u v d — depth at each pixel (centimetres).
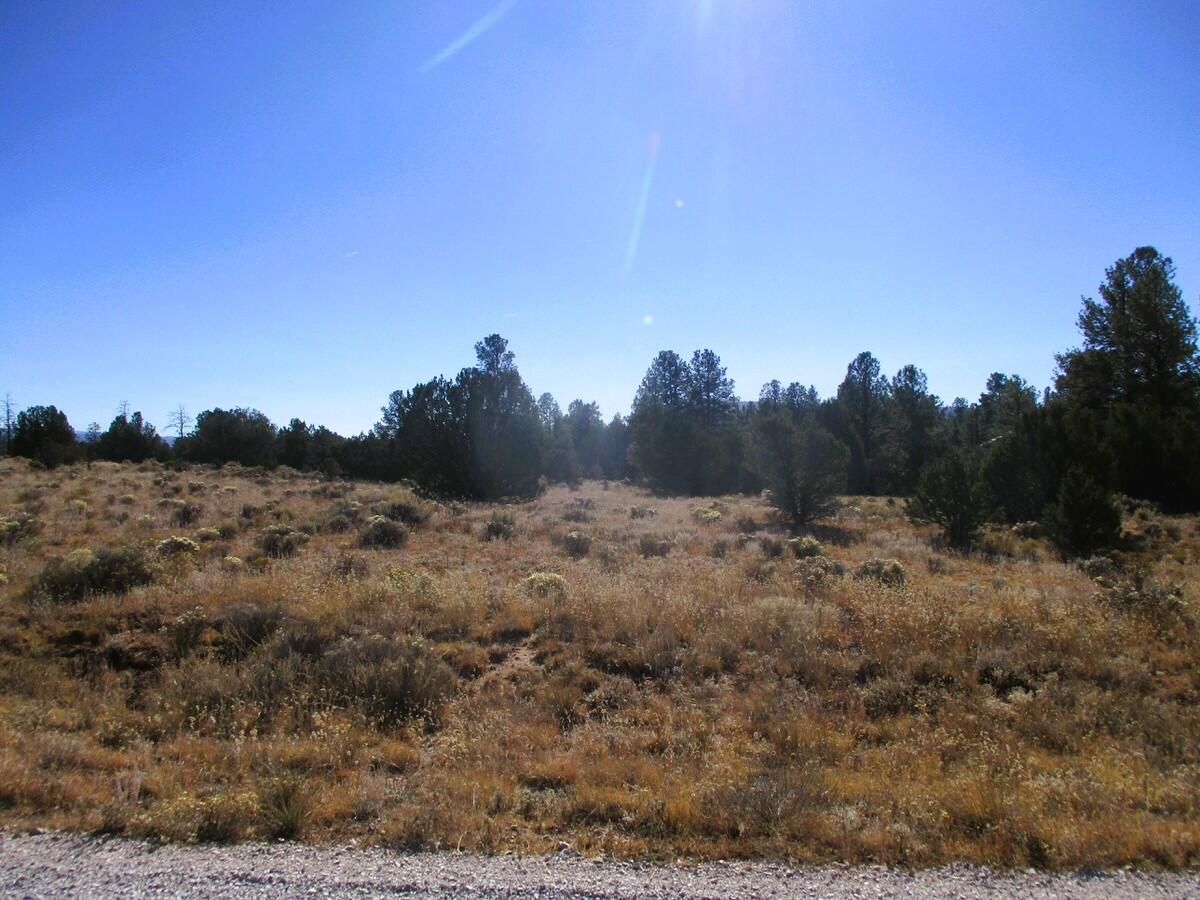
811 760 583
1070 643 872
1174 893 369
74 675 774
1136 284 3362
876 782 538
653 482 3888
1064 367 3662
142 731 630
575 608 991
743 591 1135
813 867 397
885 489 4306
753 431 2642
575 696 750
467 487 2788
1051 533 1770
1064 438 2425
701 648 864
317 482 3422
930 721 702
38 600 953
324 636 868
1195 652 853
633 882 374
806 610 981
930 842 428
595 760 581
